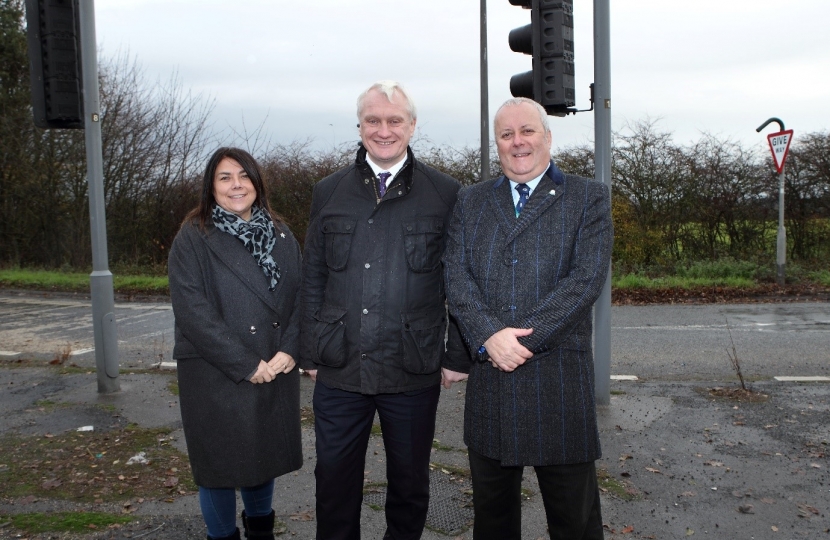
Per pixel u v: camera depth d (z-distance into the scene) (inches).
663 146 606.2
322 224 130.4
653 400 235.8
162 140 753.6
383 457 188.9
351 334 124.9
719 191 597.3
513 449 112.8
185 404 128.0
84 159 757.9
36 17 242.1
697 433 202.5
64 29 242.1
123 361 318.7
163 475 174.9
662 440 197.0
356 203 127.7
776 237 593.3
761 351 316.5
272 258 129.2
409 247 125.1
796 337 344.8
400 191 126.3
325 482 128.9
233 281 125.4
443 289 130.5
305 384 269.1
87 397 246.5
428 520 150.0
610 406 229.5
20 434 206.8
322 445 128.8
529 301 111.1
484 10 573.6
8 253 788.6
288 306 131.6
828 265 566.6
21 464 182.1
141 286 591.2
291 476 176.1
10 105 784.3
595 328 230.4
